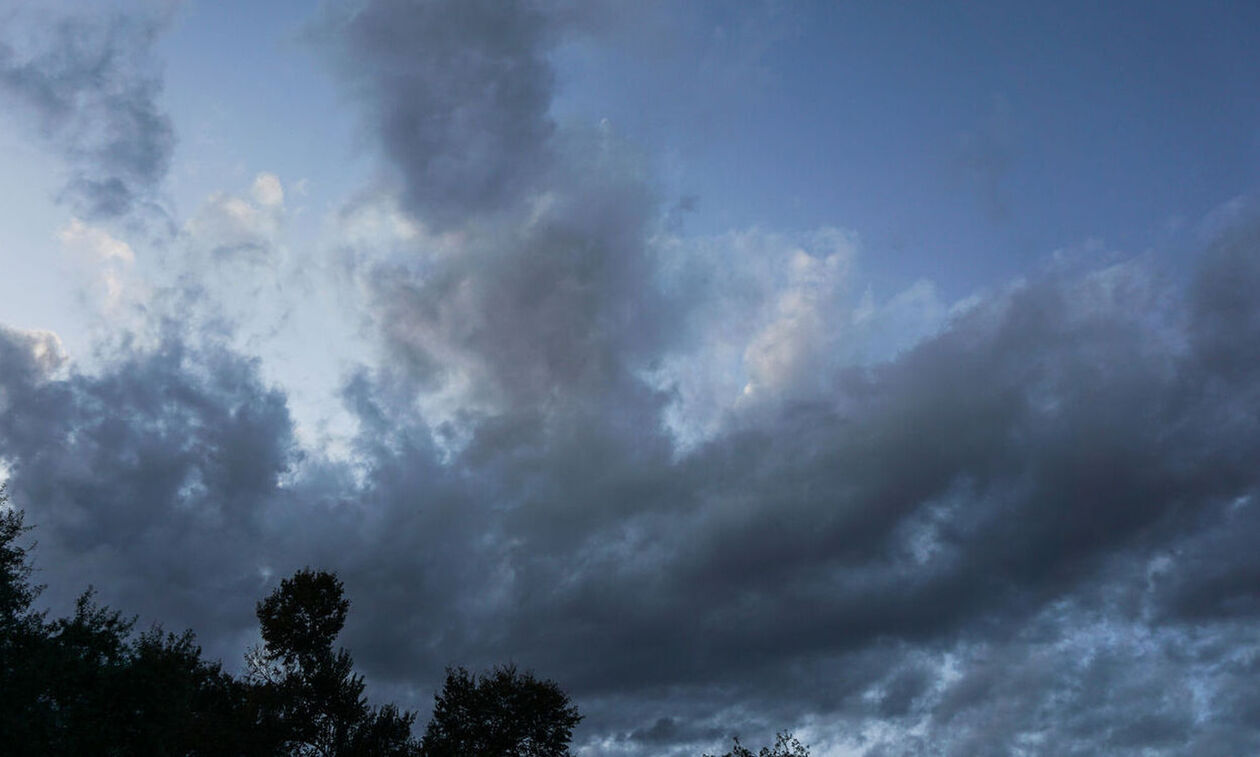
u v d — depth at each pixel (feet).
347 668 187.73
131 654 126.21
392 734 184.55
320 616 193.57
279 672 187.52
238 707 173.68
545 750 202.08
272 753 170.91
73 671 115.34
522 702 201.67
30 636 116.47
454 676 207.10
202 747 161.17
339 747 179.01
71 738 111.45
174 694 125.59
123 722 118.73
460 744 196.75
